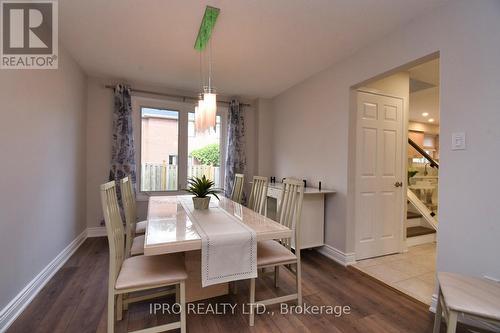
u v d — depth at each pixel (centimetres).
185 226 164
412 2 179
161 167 388
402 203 304
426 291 212
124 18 203
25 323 162
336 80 286
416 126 720
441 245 179
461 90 168
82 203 323
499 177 150
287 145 388
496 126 151
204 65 298
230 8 189
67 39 239
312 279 232
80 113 311
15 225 170
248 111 443
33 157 195
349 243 270
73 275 229
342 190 275
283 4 183
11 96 166
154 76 338
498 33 150
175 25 213
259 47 251
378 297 201
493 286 133
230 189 410
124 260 170
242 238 149
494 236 152
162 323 166
